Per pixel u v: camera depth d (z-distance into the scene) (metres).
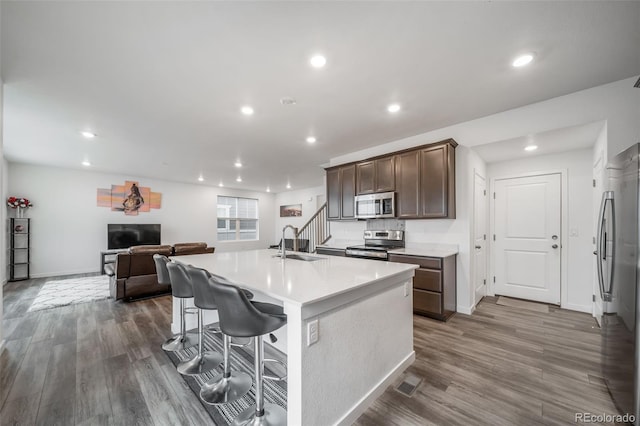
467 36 1.82
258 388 1.61
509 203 4.15
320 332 1.48
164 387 1.97
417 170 3.67
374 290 1.90
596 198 3.15
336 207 4.75
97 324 3.21
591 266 3.47
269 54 2.01
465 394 1.87
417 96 2.68
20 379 2.07
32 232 5.82
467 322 3.16
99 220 6.61
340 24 1.70
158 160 5.29
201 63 2.11
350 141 4.10
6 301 4.13
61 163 5.62
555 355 2.38
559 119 2.71
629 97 2.39
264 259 2.84
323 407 1.49
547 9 1.58
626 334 1.62
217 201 8.91
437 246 3.75
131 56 2.02
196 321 3.02
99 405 1.77
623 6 1.55
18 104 2.79
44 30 1.73
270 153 4.76
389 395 1.88
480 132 3.28
